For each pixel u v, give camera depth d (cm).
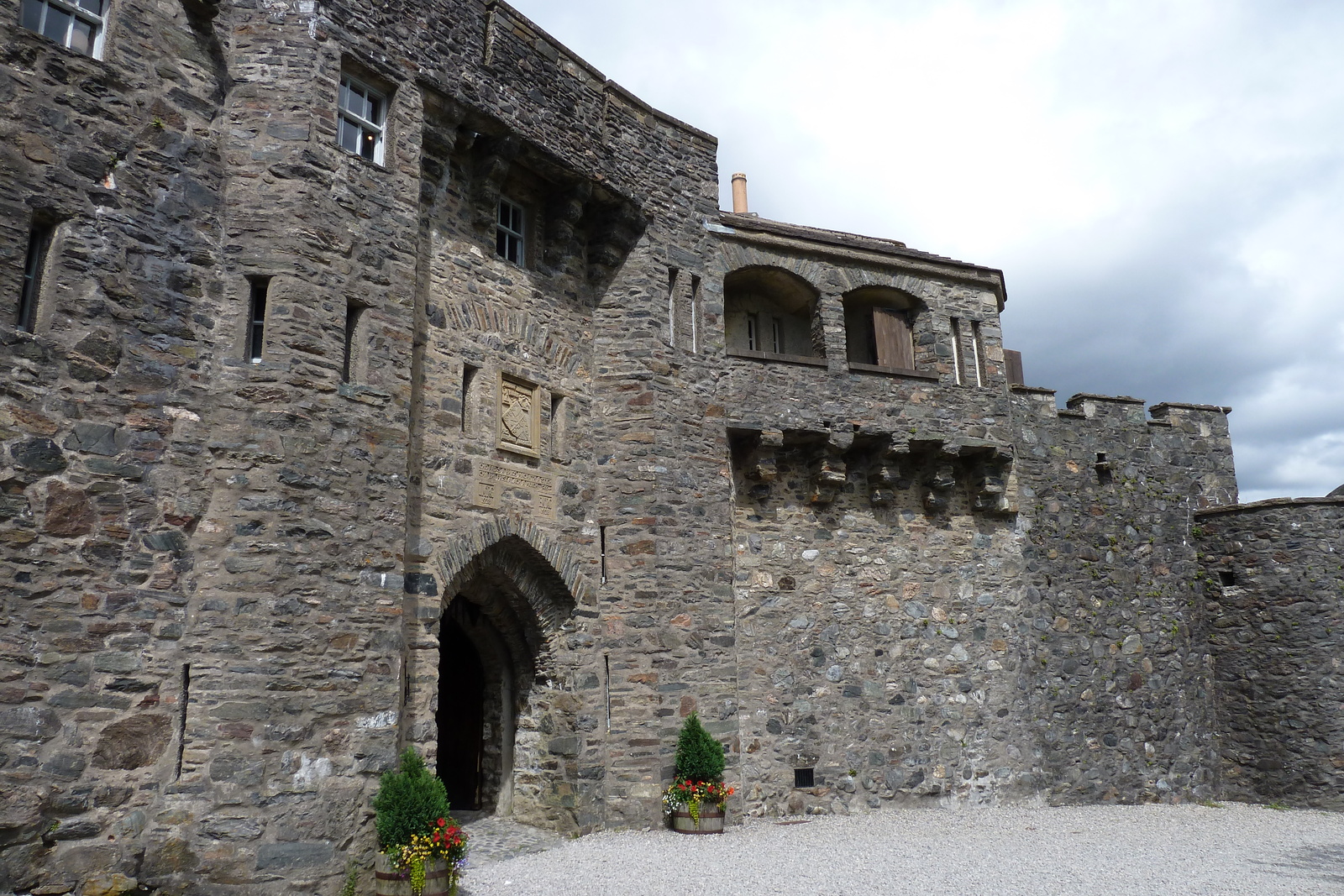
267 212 867
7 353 704
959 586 1569
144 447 776
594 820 1158
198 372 821
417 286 1058
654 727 1198
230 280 852
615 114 1341
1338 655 1675
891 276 1591
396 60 1011
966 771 1492
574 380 1270
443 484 1043
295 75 902
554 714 1187
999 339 1656
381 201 960
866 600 1488
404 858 807
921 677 1497
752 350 1537
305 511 828
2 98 726
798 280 1526
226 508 801
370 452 894
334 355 880
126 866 714
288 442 827
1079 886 967
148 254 802
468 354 1109
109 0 814
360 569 864
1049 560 1670
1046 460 1717
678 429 1312
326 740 807
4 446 696
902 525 1552
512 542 1130
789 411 1447
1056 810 1513
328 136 914
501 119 1138
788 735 1378
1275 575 1750
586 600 1210
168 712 757
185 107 849
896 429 1517
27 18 765
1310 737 1666
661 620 1226
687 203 1424
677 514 1279
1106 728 1650
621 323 1316
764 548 1433
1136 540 1784
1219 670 1797
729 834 1188
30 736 682
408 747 896
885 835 1234
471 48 1125
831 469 1477
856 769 1410
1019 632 1600
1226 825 1430
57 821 687
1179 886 980
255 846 747
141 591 756
